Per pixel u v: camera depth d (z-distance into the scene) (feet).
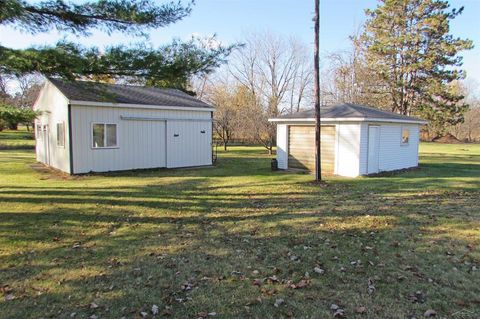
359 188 33.35
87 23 24.00
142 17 23.52
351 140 42.75
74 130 42.16
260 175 43.04
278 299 11.80
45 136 51.78
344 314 10.85
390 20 108.99
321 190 32.27
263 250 16.47
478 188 33.58
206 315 10.85
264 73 130.52
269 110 88.74
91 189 32.40
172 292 12.35
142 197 28.86
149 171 46.78
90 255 15.89
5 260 15.25
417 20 107.86
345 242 17.48
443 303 11.46
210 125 54.80
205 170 48.26
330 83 109.09
